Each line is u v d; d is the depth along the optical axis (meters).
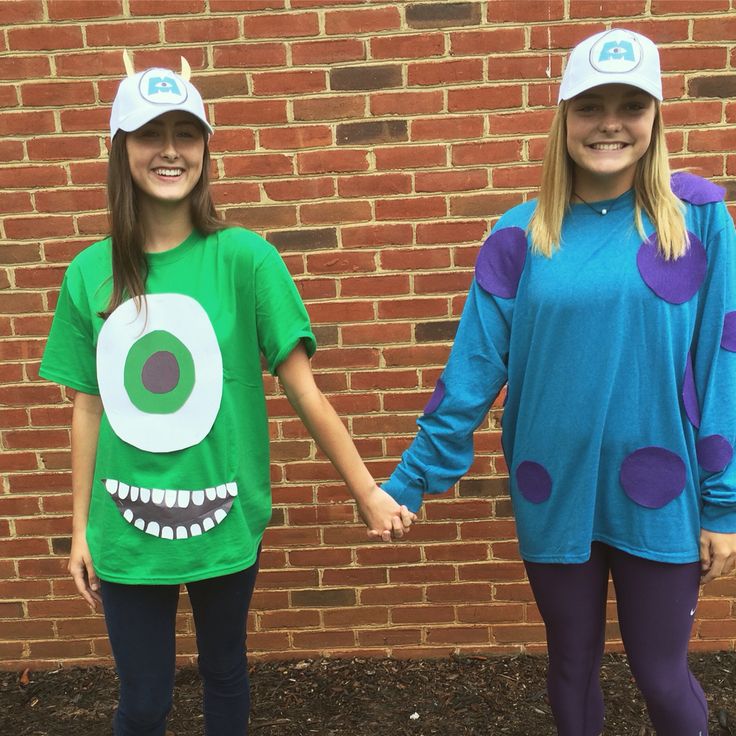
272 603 2.88
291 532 2.80
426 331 2.61
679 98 2.44
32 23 2.41
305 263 2.57
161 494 1.68
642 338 1.58
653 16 2.38
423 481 1.86
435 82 2.43
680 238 1.57
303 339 1.71
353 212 2.54
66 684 2.84
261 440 1.79
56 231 2.56
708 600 2.83
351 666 2.88
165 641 1.80
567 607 1.77
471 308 1.78
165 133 1.59
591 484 1.66
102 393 1.69
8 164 2.51
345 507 2.78
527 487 1.74
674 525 1.64
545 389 1.66
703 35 2.39
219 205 2.53
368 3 2.39
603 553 1.78
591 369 1.60
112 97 2.46
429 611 2.87
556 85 2.42
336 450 1.77
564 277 1.61
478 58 2.41
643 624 1.71
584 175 1.65
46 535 2.80
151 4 2.39
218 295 1.68
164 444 1.67
